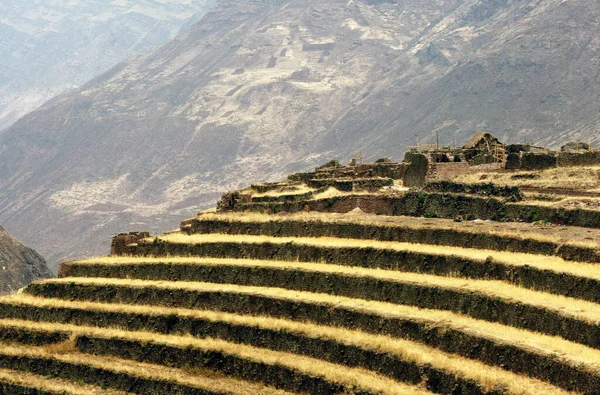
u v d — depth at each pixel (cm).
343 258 9081
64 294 10031
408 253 8669
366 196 10644
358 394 7125
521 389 6381
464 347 7169
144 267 9994
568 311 7056
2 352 9150
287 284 8969
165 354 8562
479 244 8712
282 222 10081
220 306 8962
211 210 12250
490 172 11969
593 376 6278
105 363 8662
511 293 7581
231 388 7781
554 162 11769
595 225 8881
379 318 7856
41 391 8550
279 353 8069
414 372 7131
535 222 9244
